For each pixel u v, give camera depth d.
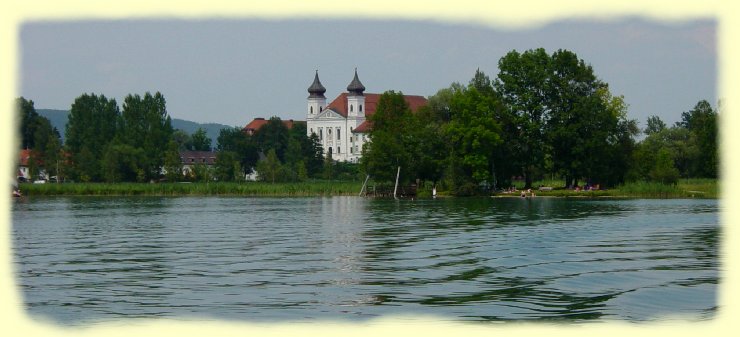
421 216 68.56
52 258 38.19
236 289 28.39
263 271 32.72
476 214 70.94
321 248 41.38
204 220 65.75
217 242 45.25
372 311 24.64
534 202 96.75
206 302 26.14
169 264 35.31
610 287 28.39
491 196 118.38
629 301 25.88
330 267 33.81
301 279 30.52
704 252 38.56
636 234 48.47
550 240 44.81
